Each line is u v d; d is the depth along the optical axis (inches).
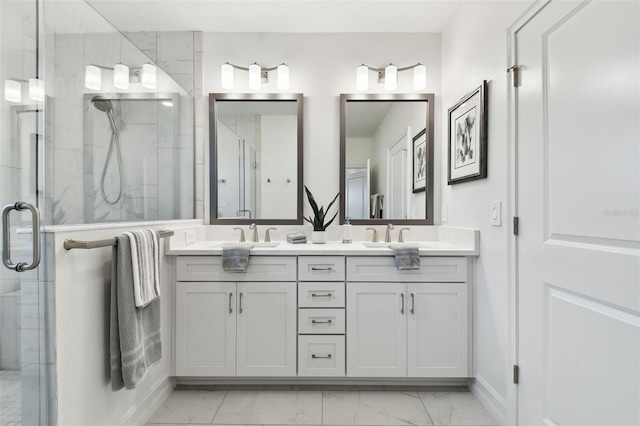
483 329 67.8
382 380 74.9
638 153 34.8
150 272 57.2
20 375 41.5
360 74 92.6
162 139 85.6
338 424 61.0
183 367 71.5
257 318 71.9
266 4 81.8
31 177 42.8
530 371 52.7
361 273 72.2
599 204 39.7
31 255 41.3
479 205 70.1
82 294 47.0
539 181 50.6
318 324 72.0
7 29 41.4
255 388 73.8
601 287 39.4
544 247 49.4
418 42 94.8
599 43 39.5
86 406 47.4
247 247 71.9
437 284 71.7
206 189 94.7
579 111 42.8
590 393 41.2
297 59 94.8
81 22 64.6
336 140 94.6
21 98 42.6
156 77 83.5
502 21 60.6
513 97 57.1
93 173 66.0
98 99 67.9
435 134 94.7
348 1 80.6
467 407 66.5
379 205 94.6
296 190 94.7
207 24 90.8
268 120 94.8
